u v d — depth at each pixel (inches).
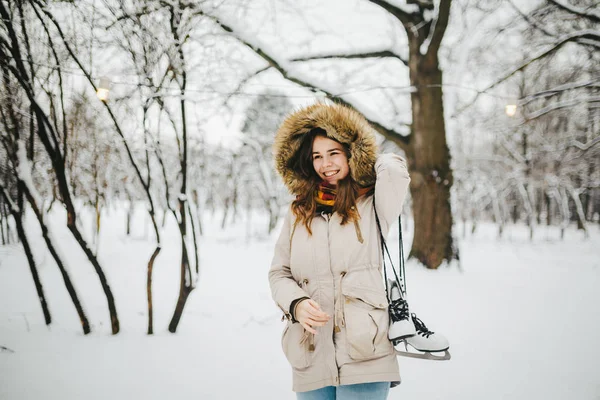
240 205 1203.2
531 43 300.8
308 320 48.3
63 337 126.4
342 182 56.1
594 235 802.8
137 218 733.9
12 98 119.9
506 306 188.5
